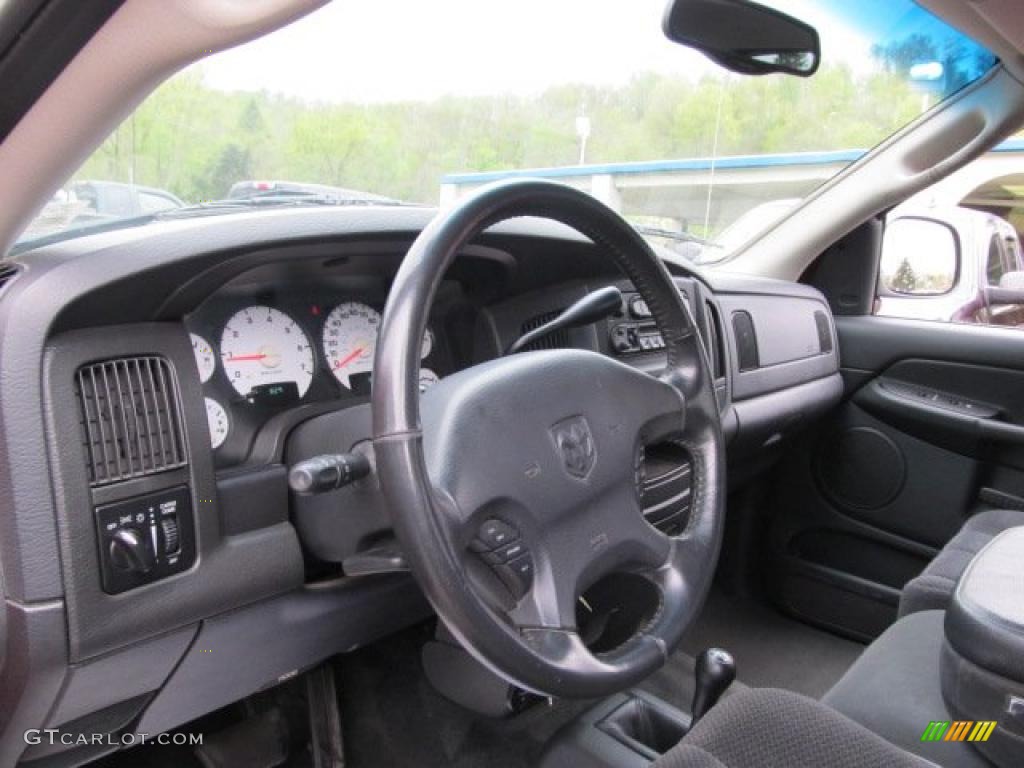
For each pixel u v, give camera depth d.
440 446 0.83
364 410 1.07
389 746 1.54
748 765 0.74
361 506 1.04
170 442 0.95
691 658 1.88
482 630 0.77
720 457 1.12
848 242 2.30
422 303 0.80
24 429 0.83
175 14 0.74
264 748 1.45
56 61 0.78
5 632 0.85
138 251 0.90
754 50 1.66
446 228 0.83
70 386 0.86
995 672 0.87
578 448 0.92
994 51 1.71
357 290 1.25
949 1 1.55
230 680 1.07
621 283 1.61
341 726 1.55
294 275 1.14
